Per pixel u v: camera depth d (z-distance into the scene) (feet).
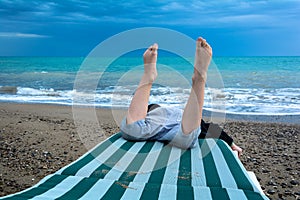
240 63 84.84
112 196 6.82
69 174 8.34
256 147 19.94
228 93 42.06
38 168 15.24
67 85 55.11
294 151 19.06
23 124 24.73
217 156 9.69
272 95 40.29
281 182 14.15
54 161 16.26
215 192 6.97
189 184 7.63
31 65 108.88
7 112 31.09
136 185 7.47
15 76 73.10
